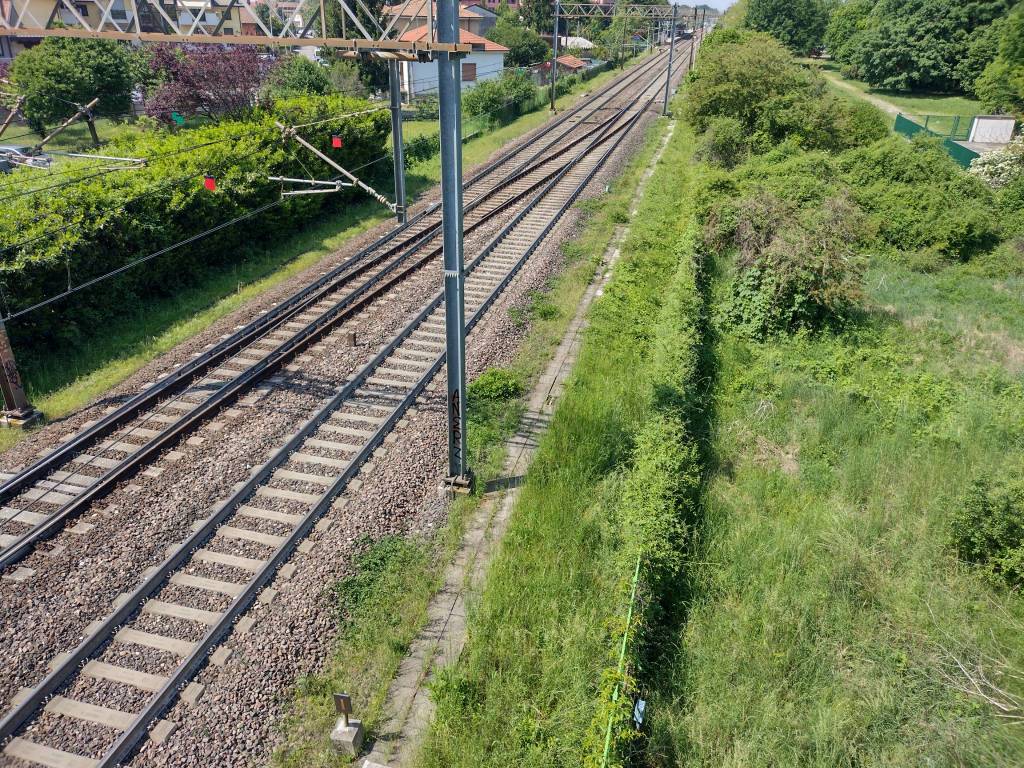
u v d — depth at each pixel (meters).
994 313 18.64
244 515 10.11
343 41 8.74
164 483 10.66
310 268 19.67
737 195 22.39
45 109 31.67
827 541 10.52
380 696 7.71
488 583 9.09
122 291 16.52
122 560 9.17
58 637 8.05
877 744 7.58
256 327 15.97
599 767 6.29
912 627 9.10
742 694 8.04
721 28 53.16
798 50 78.31
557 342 16.14
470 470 11.31
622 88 58.81
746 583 9.66
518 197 26.25
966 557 10.35
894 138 27.14
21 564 9.10
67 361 14.60
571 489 10.91
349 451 11.67
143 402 12.70
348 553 9.55
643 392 13.90
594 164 31.48
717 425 13.49
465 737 7.22
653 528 9.50
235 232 19.84
